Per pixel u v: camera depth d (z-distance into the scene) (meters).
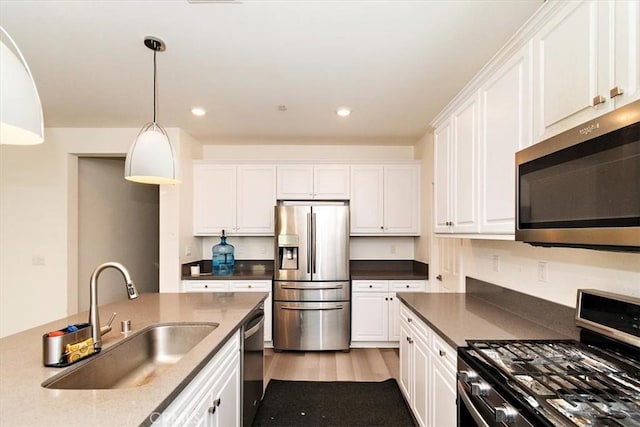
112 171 4.28
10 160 3.46
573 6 1.13
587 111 1.07
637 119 0.82
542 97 1.30
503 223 1.56
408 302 2.29
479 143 1.80
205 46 1.92
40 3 1.54
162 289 3.54
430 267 3.55
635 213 0.83
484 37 1.84
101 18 1.66
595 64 1.04
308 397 2.61
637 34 0.89
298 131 3.64
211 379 1.41
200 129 3.57
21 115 0.97
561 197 1.10
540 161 1.21
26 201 3.46
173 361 1.77
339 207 3.62
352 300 3.68
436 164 2.50
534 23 1.32
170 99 2.72
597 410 0.84
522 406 0.93
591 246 1.11
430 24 1.72
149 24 1.71
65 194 3.47
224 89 2.52
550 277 1.66
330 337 3.57
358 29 1.76
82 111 2.99
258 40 1.86
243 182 3.97
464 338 1.49
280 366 3.23
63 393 1.00
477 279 2.47
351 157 4.29
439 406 1.67
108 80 2.37
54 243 3.45
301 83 2.42
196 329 1.80
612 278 1.30
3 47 0.96
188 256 3.80
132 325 1.76
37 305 3.43
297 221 3.60
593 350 1.29
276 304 3.61
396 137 3.89
